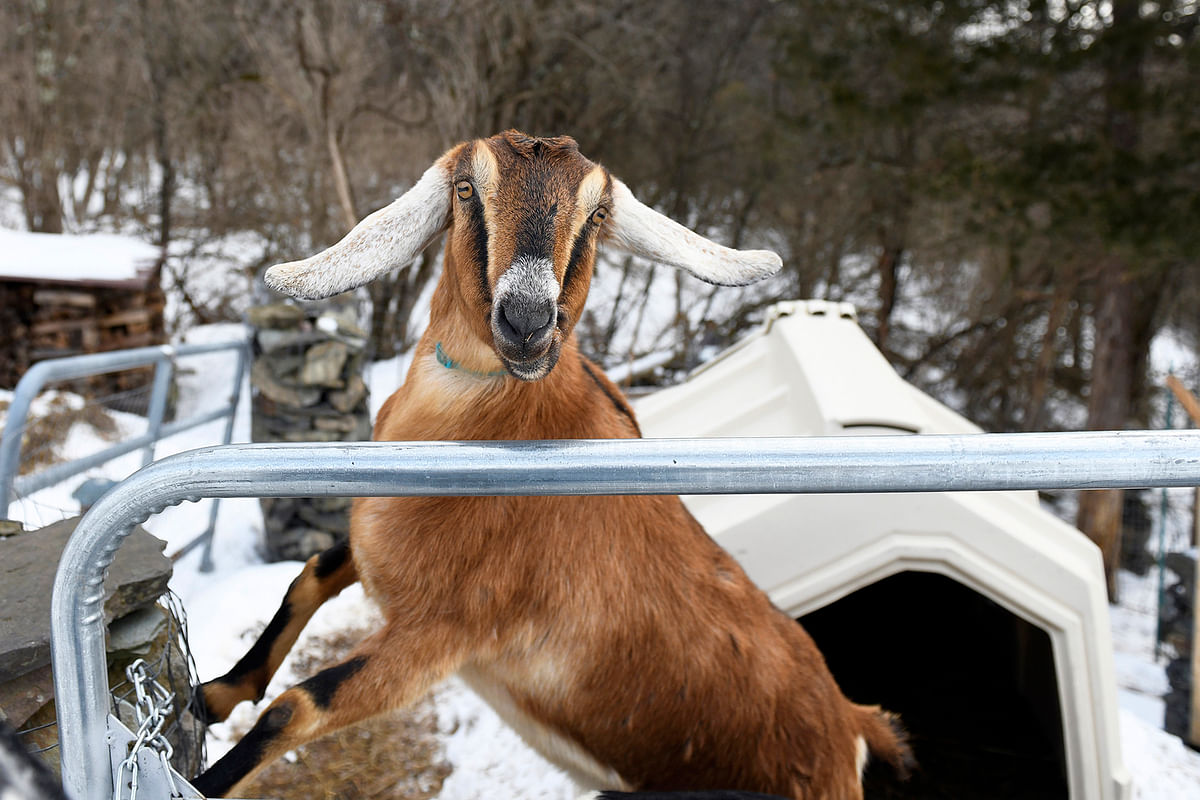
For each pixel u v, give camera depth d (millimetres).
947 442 1229
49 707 1909
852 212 15633
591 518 2135
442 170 1907
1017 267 12484
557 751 2391
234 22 13211
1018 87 10406
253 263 14031
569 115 15258
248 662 2166
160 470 1212
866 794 3756
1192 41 9852
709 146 17312
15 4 13375
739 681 2354
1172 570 8008
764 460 1235
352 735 3305
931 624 5273
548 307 1614
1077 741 3412
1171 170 9523
